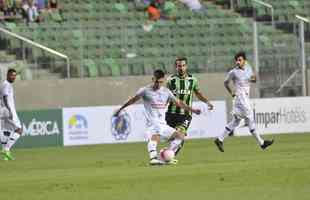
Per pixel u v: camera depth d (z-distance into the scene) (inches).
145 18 4913.9
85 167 2527.1
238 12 5113.2
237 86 2967.5
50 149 3560.5
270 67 4429.1
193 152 3011.8
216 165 2364.7
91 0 4911.4
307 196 1630.2
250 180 1943.9
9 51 4200.3
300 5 5310.0
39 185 2000.5
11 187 1980.8
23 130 3695.9
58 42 4458.7
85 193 1796.3
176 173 2159.2
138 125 3870.6
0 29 4215.1
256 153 2849.4
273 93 4407.0
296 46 4520.2
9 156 3031.5
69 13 4793.3
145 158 2824.8
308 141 3489.2
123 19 4869.6
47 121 3745.1
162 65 4458.7
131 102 2481.5
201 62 4480.8
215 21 4832.7
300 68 4480.8
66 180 2100.1
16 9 4618.6
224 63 4520.2
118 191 1817.2
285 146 3191.4
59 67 4242.1
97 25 4569.4
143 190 1820.9
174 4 5012.3
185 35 4697.3
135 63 4424.2
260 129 4052.7
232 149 3115.2
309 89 4468.5
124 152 3206.2
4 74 4111.7
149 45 4598.9
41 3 4736.7
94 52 4453.7
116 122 3841.0
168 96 2479.1
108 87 4220.0
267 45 4564.5
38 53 4220.0
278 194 1678.2
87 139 3804.1
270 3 5251.0
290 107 4126.5
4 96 3068.4
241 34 4773.6
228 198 1642.5
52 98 4138.8
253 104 4035.4
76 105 4175.7
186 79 2640.3
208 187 1840.6
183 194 1728.6
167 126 2479.1
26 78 4168.3
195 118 3964.1
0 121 3159.5
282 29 4830.2
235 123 2970.0
